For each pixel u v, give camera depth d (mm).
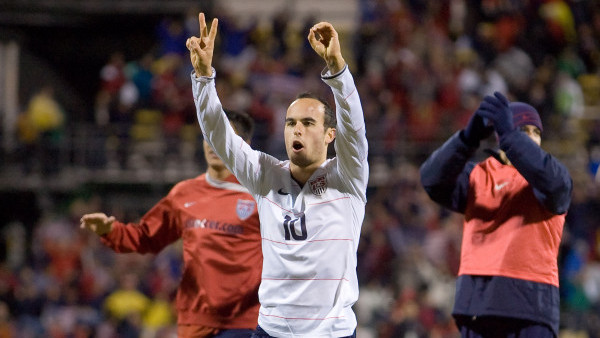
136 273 55344
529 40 78688
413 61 72375
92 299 53625
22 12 80375
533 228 19078
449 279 55156
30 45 82688
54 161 66562
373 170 65438
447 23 80375
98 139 67562
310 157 17734
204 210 23219
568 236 57500
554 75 74188
